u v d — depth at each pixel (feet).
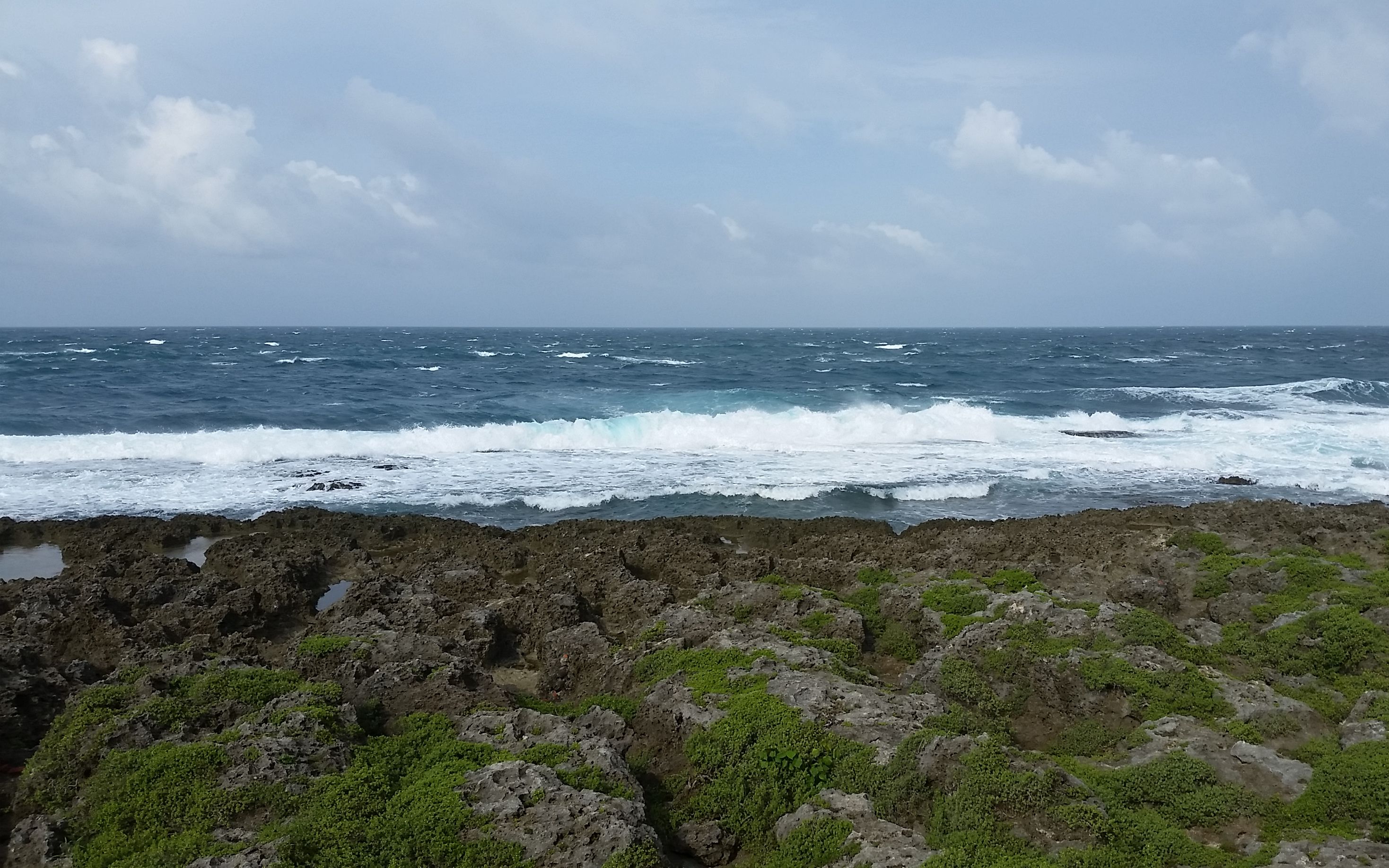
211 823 23.49
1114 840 22.22
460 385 174.19
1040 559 55.31
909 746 25.91
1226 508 70.38
